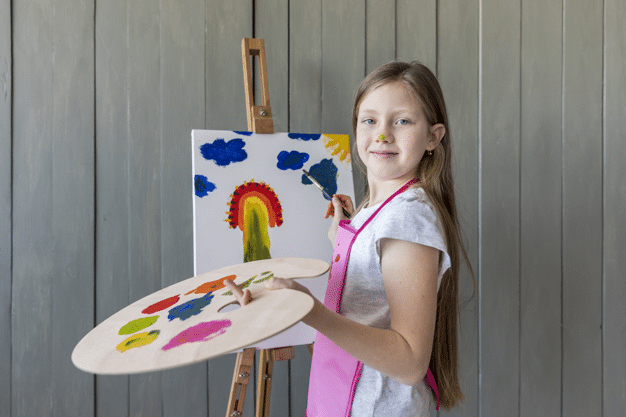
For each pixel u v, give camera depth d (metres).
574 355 1.66
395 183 0.85
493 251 1.59
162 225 1.39
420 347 0.66
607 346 1.67
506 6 1.57
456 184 1.55
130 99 1.36
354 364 0.79
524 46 1.59
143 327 0.59
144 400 1.40
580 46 1.62
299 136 1.26
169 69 1.37
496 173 1.58
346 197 1.22
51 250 1.34
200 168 1.15
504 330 1.61
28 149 1.32
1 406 1.32
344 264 0.81
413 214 0.73
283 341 1.13
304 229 1.21
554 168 1.62
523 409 1.63
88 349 0.55
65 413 1.36
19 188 1.32
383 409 0.77
